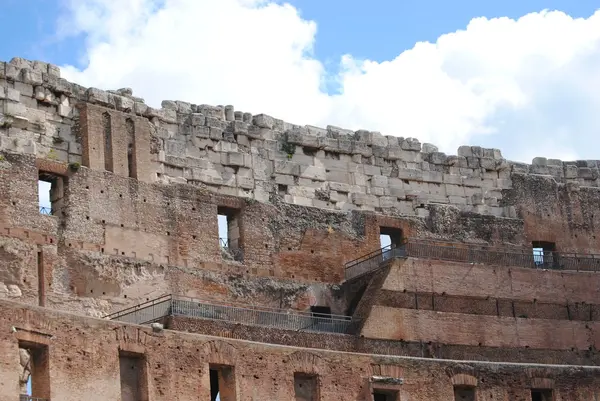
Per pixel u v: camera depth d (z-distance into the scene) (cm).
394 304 8225
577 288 8862
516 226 9462
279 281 8444
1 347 6050
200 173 8450
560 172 9938
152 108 8356
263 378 7006
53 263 7550
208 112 8669
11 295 7312
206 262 8219
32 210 7569
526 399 7838
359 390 7338
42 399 6150
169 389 6638
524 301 8650
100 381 6375
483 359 8362
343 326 8106
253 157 8712
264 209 8581
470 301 8481
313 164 8969
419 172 9356
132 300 7806
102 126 8062
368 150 9219
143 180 8131
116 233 7894
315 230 8725
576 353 8675
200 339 6850
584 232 9688
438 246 8681
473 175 9550
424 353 8188
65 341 6309
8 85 7806
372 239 8919
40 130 7850
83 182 7844
